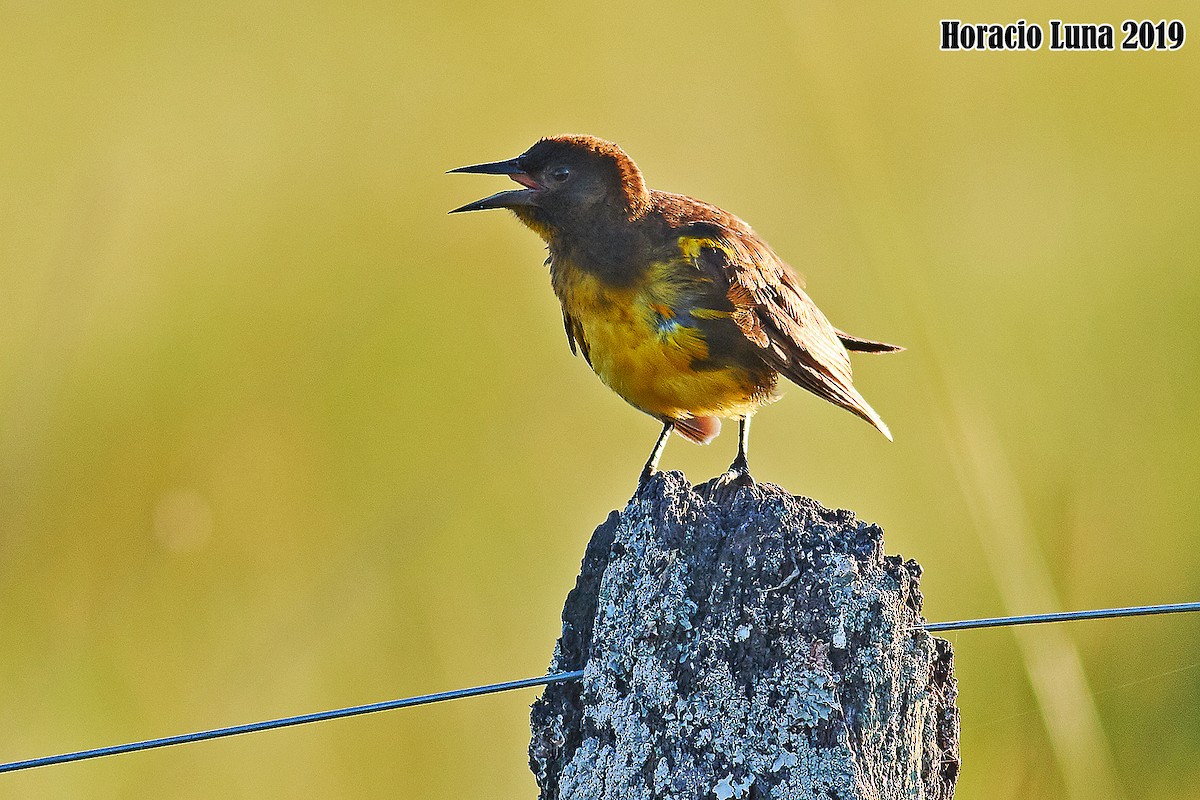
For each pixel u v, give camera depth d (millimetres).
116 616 12156
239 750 11109
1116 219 16922
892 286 12234
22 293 15703
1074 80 19859
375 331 15289
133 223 16375
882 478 13156
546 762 6531
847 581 6000
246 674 11500
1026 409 13883
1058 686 9242
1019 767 10102
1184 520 12555
